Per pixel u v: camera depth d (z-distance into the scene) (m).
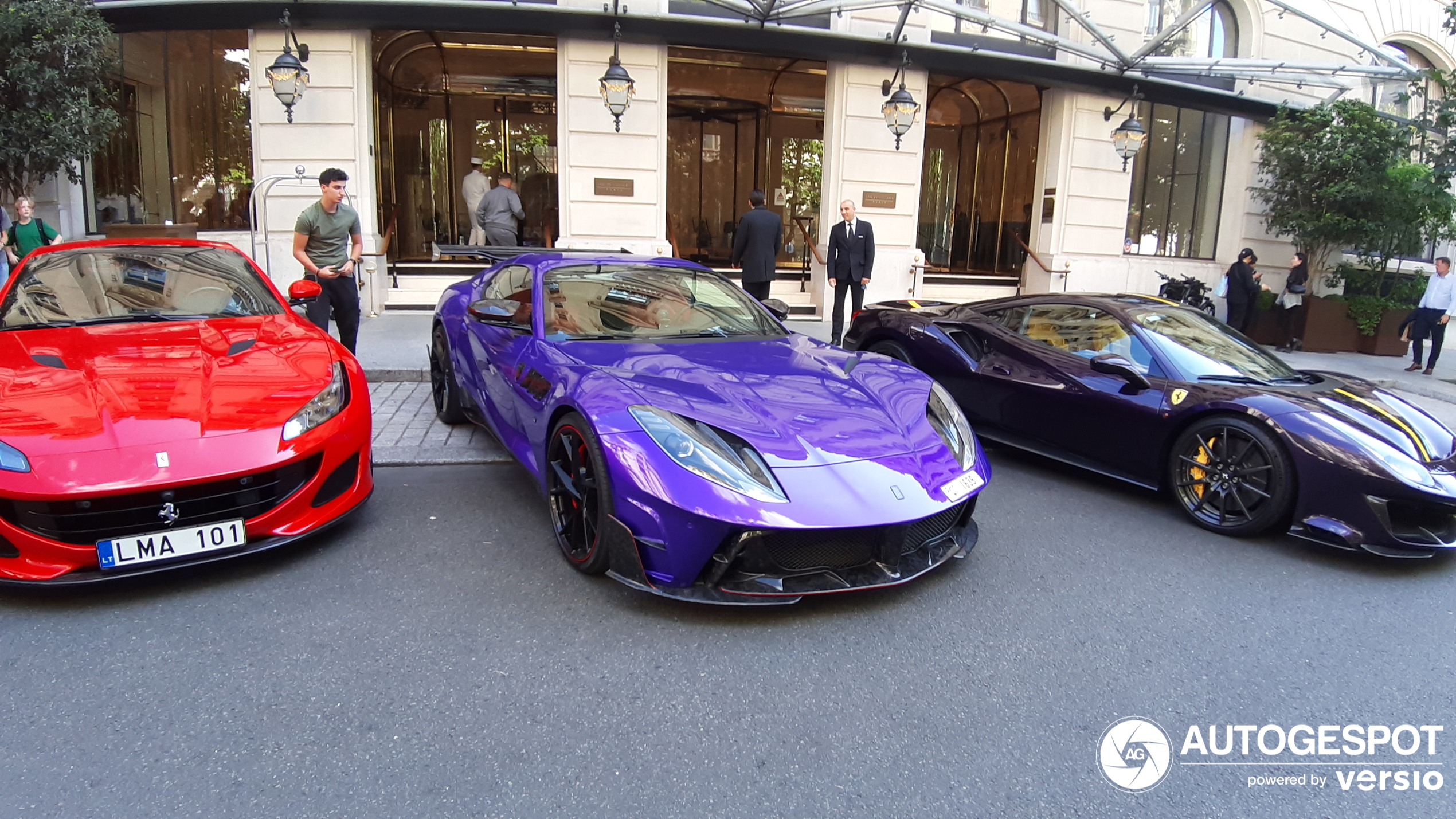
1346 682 2.53
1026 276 12.82
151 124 10.25
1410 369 10.23
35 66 7.96
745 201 14.44
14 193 8.54
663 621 2.76
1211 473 3.92
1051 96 12.11
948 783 1.98
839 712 2.27
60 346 3.34
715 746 2.10
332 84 9.48
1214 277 13.51
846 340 6.20
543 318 3.82
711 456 2.71
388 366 6.75
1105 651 2.67
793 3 9.88
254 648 2.51
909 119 10.04
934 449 3.01
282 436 2.98
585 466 3.02
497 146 13.22
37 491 2.58
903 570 2.87
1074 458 4.59
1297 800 1.96
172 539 2.77
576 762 2.02
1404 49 15.06
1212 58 11.60
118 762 1.96
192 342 3.49
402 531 3.53
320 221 5.59
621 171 10.18
